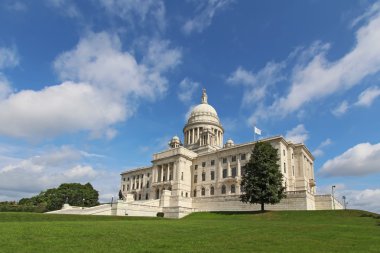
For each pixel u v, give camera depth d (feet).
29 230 93.71
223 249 71.67
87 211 257.75
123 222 142.31
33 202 473.26
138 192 450.71
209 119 506.07
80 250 67.77
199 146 456.04
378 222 151.02
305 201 248.32
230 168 346.74
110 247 72.08
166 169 396.98
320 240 86.28
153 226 120.16
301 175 327.26
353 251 69.77
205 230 108.37
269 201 234.58
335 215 198.49
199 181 376.27
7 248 67.77
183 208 270.26
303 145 336.08
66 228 102.42
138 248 71.15
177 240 83.71
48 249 67.97
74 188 468.34
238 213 241.35
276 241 84.07
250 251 69.36
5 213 166.91
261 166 241.14
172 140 507.30
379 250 71.15
